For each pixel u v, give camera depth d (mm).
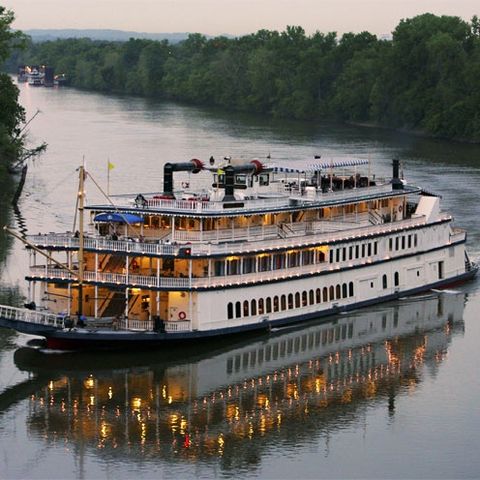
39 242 109062
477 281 134500
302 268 113938
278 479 84562
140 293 105562
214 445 89125
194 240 108500
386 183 129000
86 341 103062
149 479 84188
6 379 99562
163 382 100188
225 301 107062
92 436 90250
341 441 90312
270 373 102875
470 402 97875
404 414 95375
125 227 110875
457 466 86688
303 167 119938
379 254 122812
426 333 114625
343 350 109062
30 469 85375
